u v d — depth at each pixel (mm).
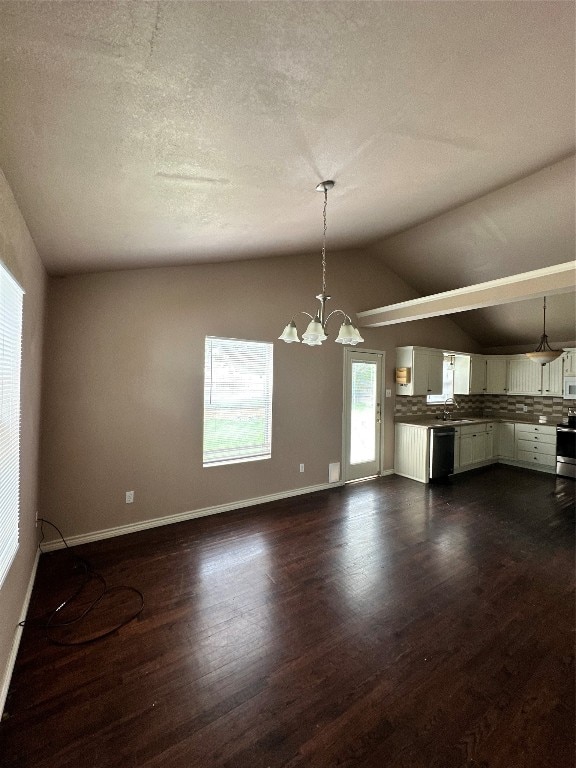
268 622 2119
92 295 3102
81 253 2480
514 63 1389
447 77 1408
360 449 5164
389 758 1356
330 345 4762
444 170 2492
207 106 1242
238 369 3992
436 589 2463
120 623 2102
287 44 1055
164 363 3457
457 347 6555
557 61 1406
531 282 3326
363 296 5121
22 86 977
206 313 3701
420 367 5441
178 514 3576
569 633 2045
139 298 3324
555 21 1172
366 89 1373
